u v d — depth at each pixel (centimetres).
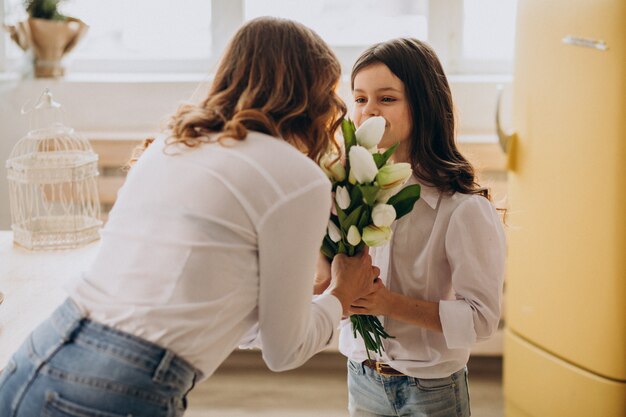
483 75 344
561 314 246
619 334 232
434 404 165
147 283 126
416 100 160
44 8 328
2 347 166
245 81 136
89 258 224
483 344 327
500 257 158
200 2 350
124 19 354
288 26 138
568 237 239
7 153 334
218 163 127
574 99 231
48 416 123
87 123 337
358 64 163
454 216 157
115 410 121
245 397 315
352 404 176
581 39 227
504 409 292
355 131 152
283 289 129
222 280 126
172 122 138
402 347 164
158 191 130
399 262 162
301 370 339
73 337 127
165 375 123
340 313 145
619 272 229
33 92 332
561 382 248
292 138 138
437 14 340
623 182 223
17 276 209
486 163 318
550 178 242
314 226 129
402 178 147
